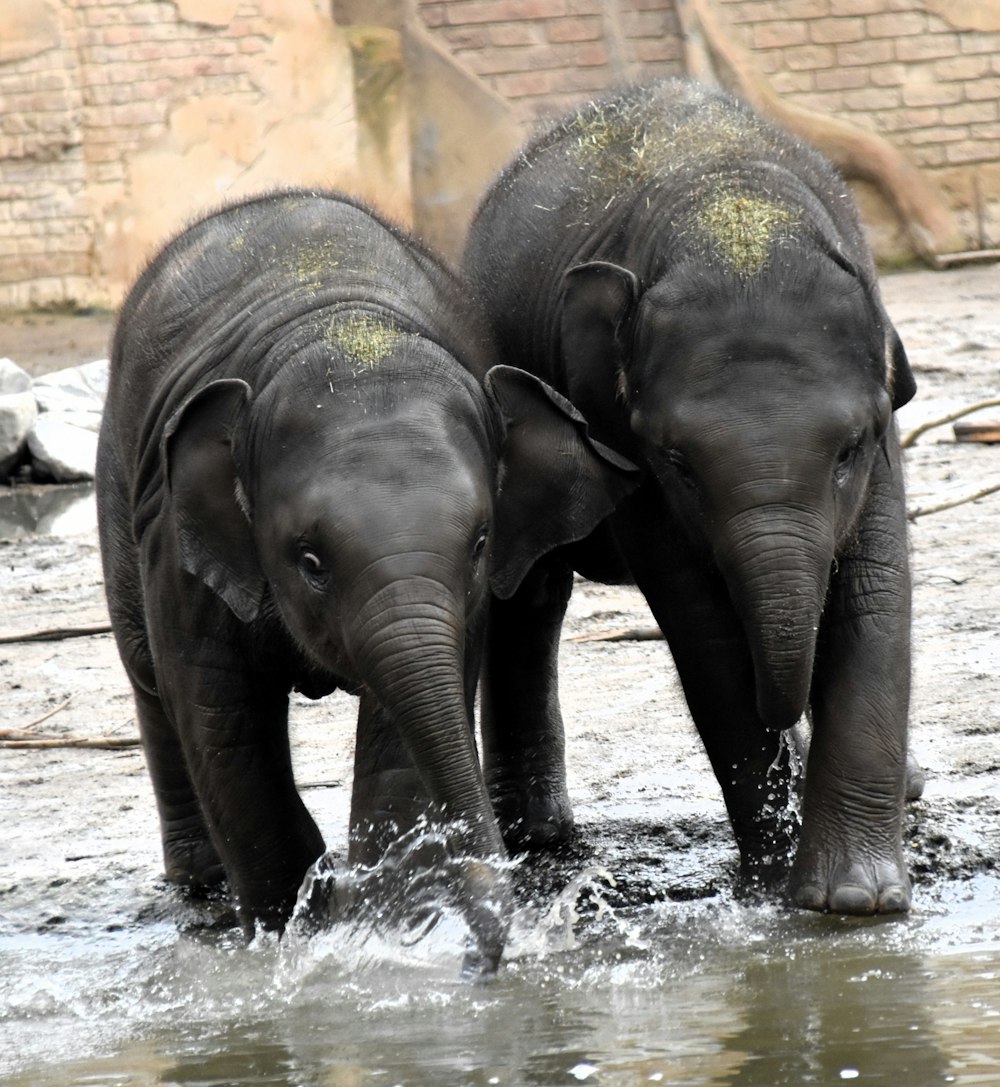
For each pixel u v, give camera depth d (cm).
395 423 868
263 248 1012
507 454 938
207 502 909
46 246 3747
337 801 1221
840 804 1000
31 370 3256
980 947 899
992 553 1738
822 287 961
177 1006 880
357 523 848
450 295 1023
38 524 2180
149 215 3788
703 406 952
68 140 3744
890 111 4053
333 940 943
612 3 4050
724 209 1015
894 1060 727
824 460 938
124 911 1072
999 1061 719
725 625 1042
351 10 4047
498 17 4047
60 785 1292
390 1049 784
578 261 1115
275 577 895
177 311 1013
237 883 991
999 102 4028
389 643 835
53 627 1697
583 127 1212
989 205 4050
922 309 3353
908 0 4028
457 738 839
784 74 4066
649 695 1415
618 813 1173
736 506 937
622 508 1054
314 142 3912
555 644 1208
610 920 991
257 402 905
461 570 855
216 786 971
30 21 3716
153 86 3791
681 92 1188
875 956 892
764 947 922
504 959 917
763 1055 741
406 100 4000
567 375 1045
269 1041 811
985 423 2208
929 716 1299
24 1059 810
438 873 935
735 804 1052
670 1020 801
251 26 3853
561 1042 777
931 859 1056
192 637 962
